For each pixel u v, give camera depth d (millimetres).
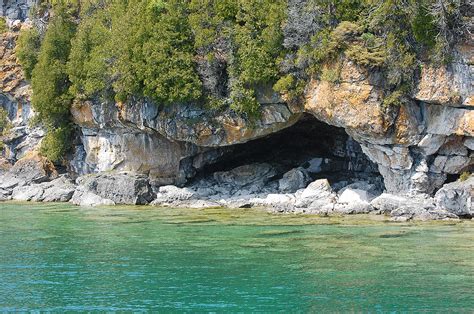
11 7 67375
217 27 45000
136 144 51188
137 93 47562
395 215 37875
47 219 40094
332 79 40406
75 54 52469
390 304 20984
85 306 21312
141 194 47938
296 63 42062
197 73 45500
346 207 40375
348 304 21031
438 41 37250
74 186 53688
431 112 39250
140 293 22703
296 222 36844
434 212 37094
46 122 55750
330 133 52844
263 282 23859
